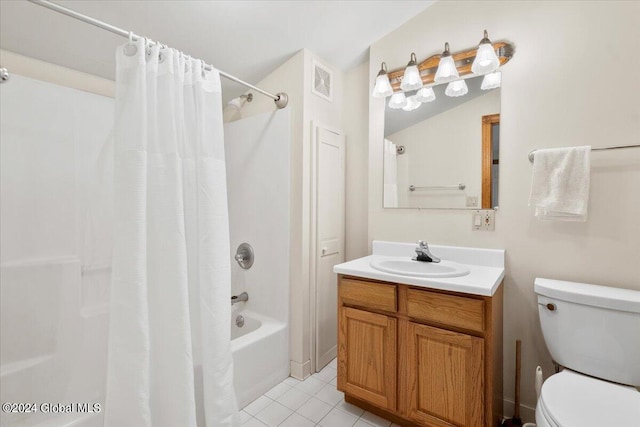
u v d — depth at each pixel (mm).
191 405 1143
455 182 1803
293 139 1985
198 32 1691
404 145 1979
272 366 1856
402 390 1454
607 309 1217
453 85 1811
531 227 1580
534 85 1572
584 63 1452
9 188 1505
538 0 1559
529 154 1555
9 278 1475
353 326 1599
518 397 1501
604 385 1141
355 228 2309
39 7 1329
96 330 1680
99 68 1771
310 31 1843
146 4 1446
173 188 1174
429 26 1884
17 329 1464
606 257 1402
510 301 1633
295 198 1967
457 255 1759
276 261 2029
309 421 1551
